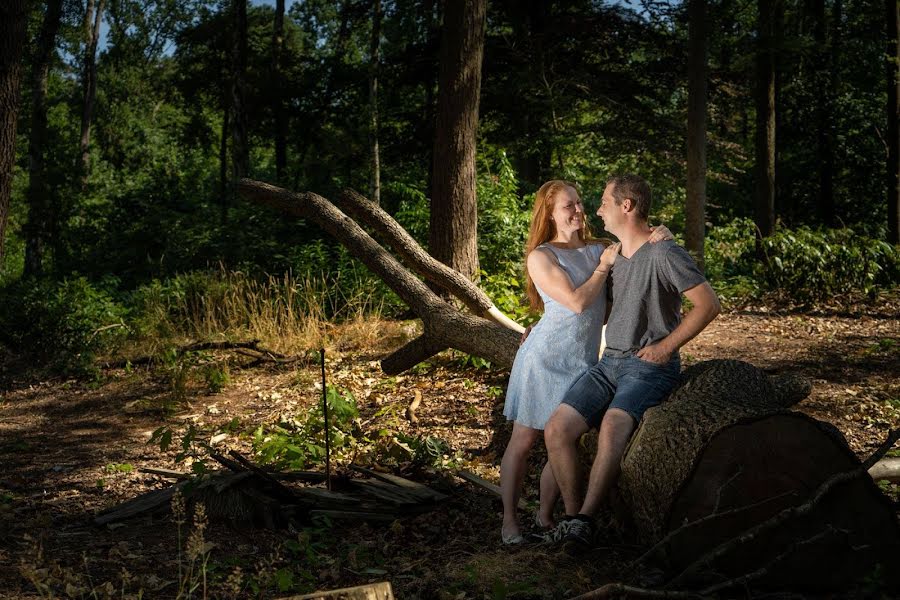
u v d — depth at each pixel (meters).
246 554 3.93
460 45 10.43
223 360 9.81
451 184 10.52
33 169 21.09
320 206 7.65
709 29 16.09
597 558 3.65
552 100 17.02
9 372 10.37
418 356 7.00
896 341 9.33
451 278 7.23
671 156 18.81
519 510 4.45
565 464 3.74
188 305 12.28
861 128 21.23
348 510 4.43
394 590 3.45
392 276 7.16
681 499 3.36
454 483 4.95
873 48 21.05
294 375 8.96
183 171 28.55
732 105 19.56
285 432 5.70
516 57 17.77
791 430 3.31
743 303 12.65
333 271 12.92
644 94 19.30
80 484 5.62
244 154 20.45
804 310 11.93
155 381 9.41
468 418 6.71
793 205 23.25
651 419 3.55
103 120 34.34
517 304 9.08
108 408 8.38
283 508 4.38
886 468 4.43
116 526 4.35
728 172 22.12
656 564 3.51
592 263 4.07
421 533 4.22
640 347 3.80
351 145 17.91
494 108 18.42
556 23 17.81
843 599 3.15
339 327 10.84
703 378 3.74
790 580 3.24
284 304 11.57
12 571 3.60
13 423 7.97
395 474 5.19
